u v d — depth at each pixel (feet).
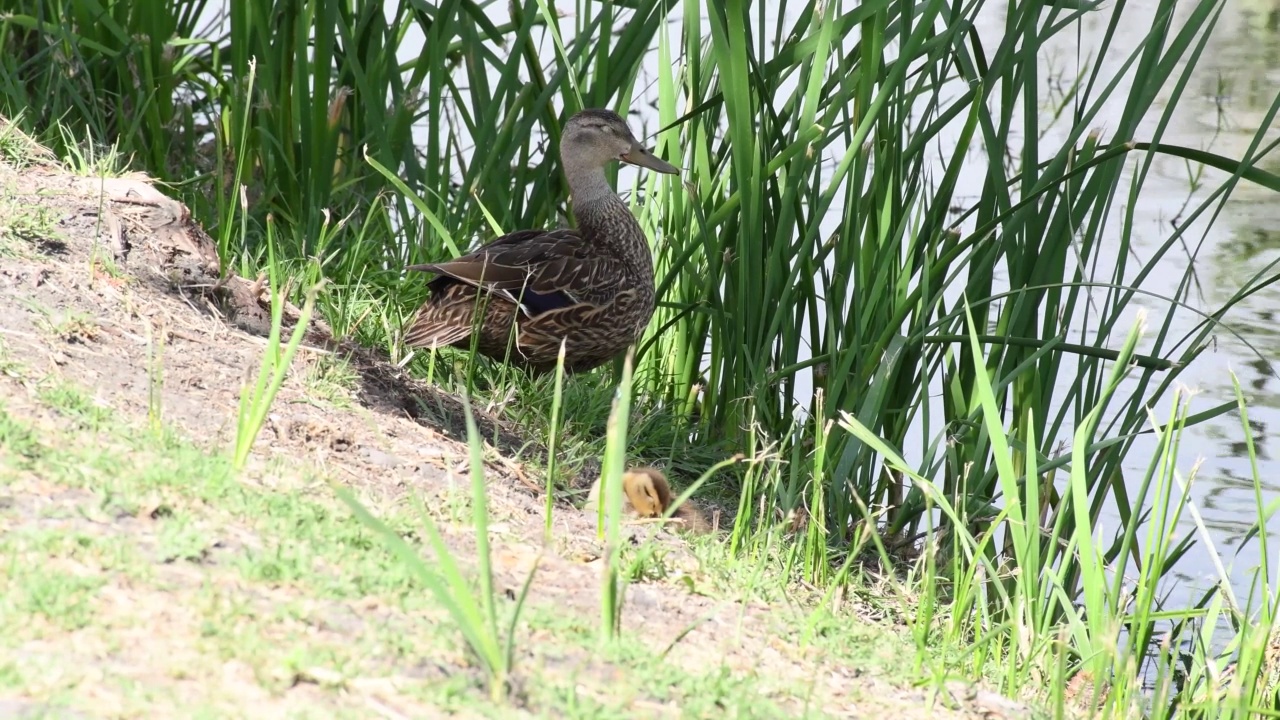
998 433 26.71
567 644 19.85
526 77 58.49
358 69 40.14
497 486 27.96
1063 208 34.04
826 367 37.17
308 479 23.75
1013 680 25.49
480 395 35.83
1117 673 24.13
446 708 16.69
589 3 40.09
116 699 15.14
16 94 39.83
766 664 22.22
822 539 29.07
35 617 16.48
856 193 34.24
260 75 42.14
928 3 32.68
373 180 44.52
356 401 30.04
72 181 34.04
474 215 43.39
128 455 21.85
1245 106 73.77
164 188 40.96
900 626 28.43
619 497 20.24
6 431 20.98
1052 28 34.40
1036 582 27.66
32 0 46.09
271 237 35.70
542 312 35.63
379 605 19.12
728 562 27.35
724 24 37.19
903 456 39.99
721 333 37.14
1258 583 36.78
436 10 41.91
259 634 17.31
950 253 34.45
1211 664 25.20
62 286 28.71
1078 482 25.58
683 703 18.95
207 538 19.53
